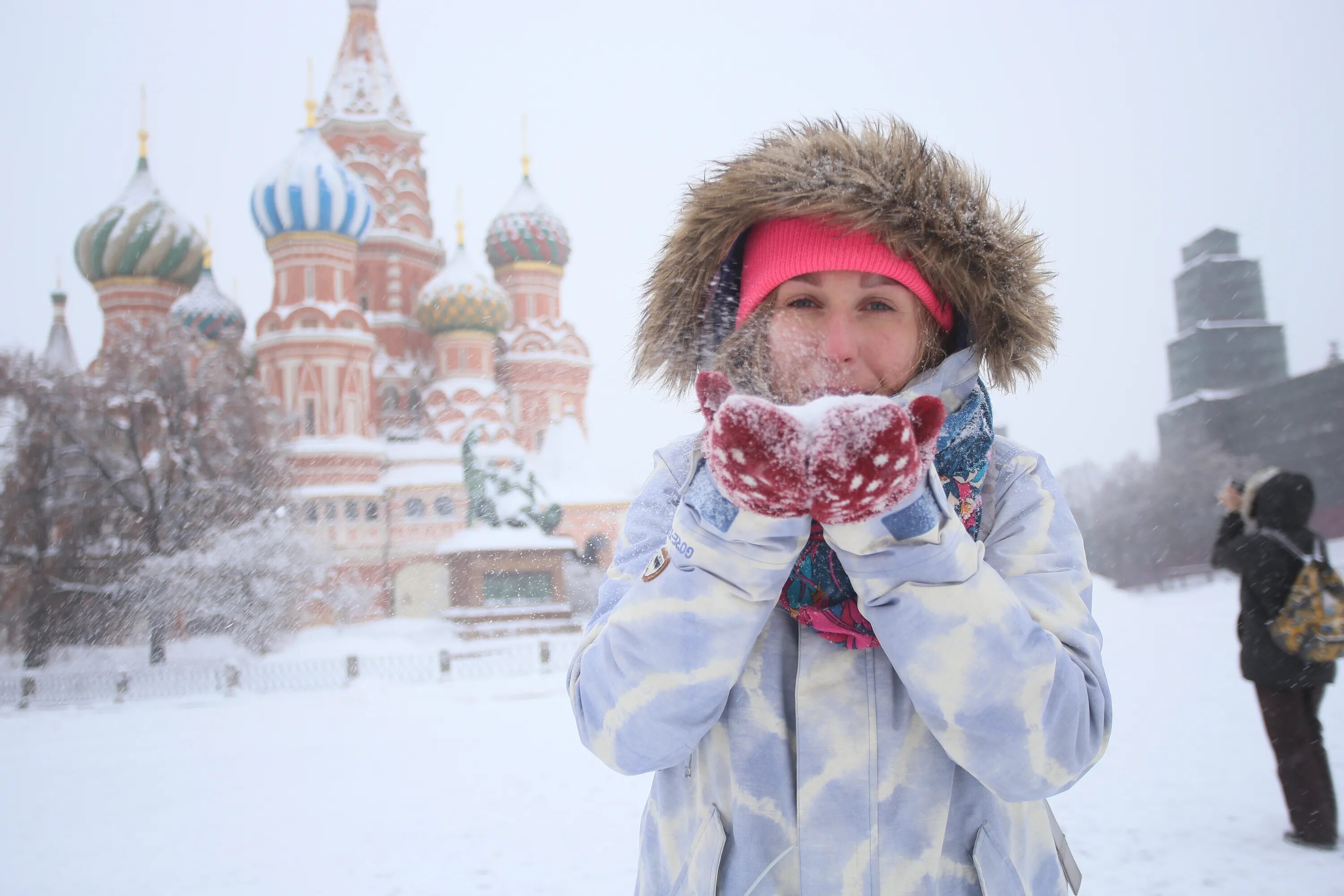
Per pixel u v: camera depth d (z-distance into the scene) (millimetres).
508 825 5375
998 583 929
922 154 1157
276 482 32219
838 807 1038
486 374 49125
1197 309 86562
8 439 29062
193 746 10039
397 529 44031
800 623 1105
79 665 26891
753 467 792
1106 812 4543
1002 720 922
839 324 1116
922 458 835
